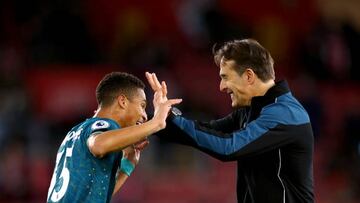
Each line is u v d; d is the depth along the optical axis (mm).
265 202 15867
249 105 16375
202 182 38438
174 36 48688
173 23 49938
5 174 34969
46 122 38594
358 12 54906
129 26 46531
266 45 49500
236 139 15289
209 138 15320
